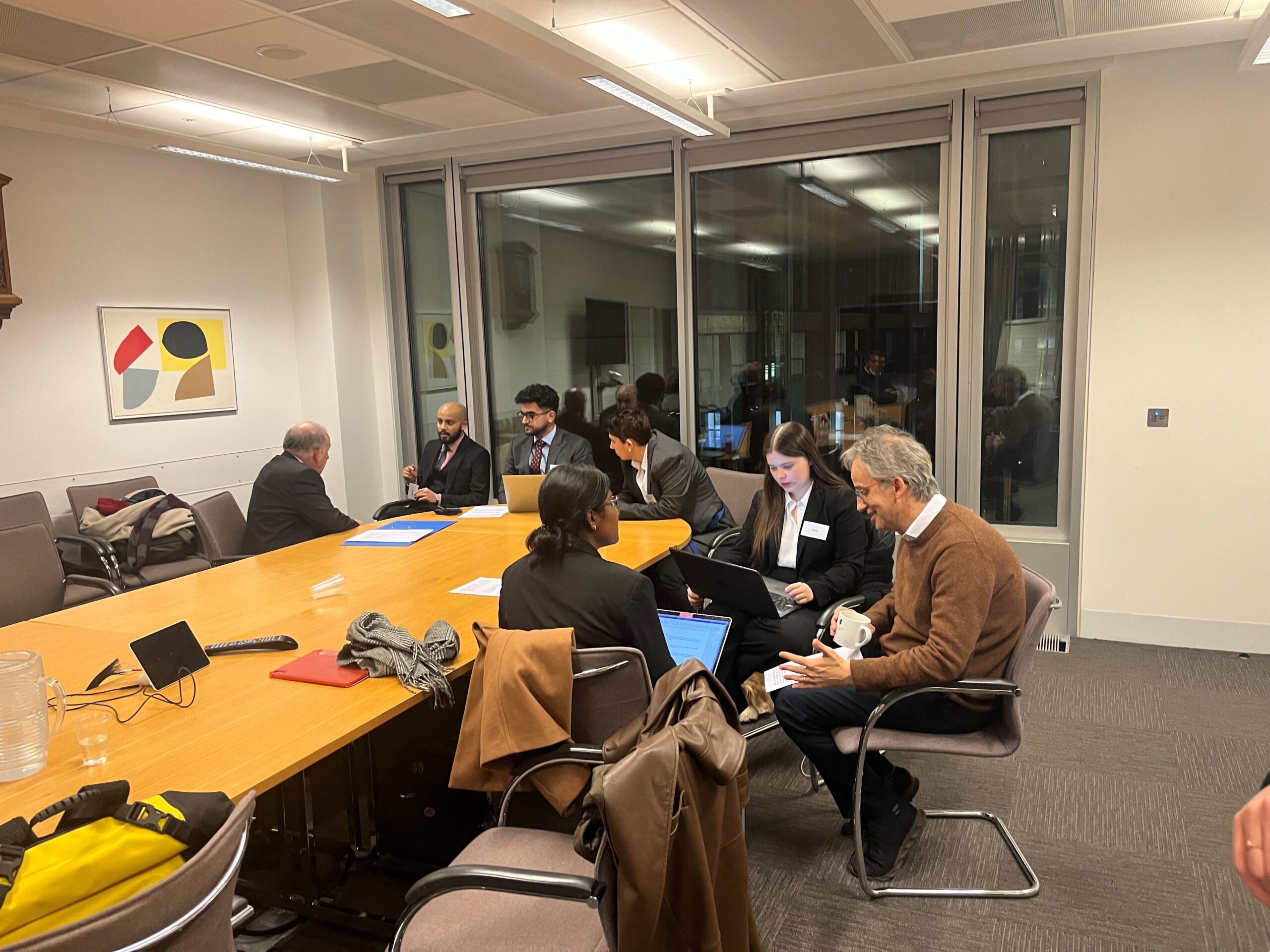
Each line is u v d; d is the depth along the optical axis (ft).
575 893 4.35
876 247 15.52
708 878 4.20
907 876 8.00
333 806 8.00
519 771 5.78
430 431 20.31
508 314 19.07
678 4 10.70
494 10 8.41
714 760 4.31
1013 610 7.36
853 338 15.93
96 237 15.84
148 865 3.78
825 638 9.32
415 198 19.48
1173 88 12.90
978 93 14.05
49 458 15.29
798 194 15.96
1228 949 6.86
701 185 16.67
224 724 5.93
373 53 11.85
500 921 5.03
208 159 14.39
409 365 20.13
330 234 19.08
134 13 10.27
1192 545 13.62
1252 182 12.66
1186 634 13.82
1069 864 8.11
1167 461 13.60
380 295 19.85
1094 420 13.94
